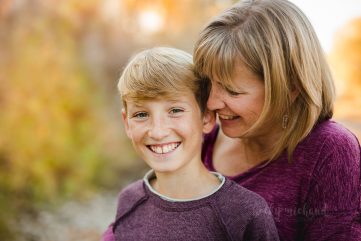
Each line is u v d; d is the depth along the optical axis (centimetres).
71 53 595
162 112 170
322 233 174
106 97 691
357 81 567
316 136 176
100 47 674
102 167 654
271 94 169
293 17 172
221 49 167
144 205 182
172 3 720
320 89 175
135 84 170
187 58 181
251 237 167
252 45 165
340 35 570
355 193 173
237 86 169
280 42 167
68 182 580
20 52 530
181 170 175
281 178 180
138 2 706
